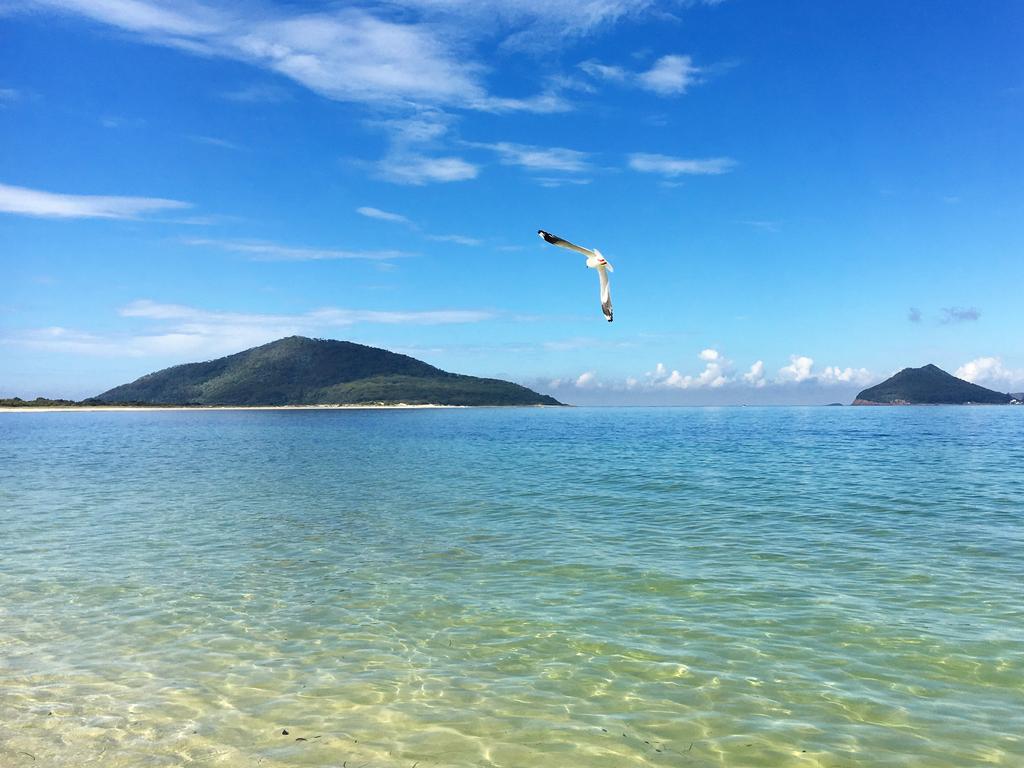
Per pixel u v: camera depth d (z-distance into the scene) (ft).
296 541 72.38
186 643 43.27
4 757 29.45
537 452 192.24
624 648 41.83
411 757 29.45
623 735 31.32
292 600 51.98
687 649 41.50
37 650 42.14
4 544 71.51
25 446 225.35
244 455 187.32
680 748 30.09
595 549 67.56
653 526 78.84
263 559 64.59
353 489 113.50
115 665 39.81
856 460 159.53
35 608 50.14
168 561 64.03
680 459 165.48
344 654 41.32
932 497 98.63
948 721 32.19
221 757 29.50
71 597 52.80
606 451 193.88
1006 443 217.97
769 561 61.98
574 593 53.06
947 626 44.47
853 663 38.99
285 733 31.65
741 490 107.96
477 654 41.19
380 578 57.82
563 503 96.37
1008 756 29.07
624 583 55.57
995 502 93.45
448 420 510.58
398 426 395.14
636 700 34.88
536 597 52.16
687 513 87.20
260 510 92.32
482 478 128.06
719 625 45.52
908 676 37.14
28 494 109.19
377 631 45.27
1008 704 33.78
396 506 95.20
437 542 71.46
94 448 216.13
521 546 69.21
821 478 123.13
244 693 36.01
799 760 29.01
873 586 53.67
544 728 32.04
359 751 29.96
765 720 32.60
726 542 69.97
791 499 98.12
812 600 50.31
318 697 35.50
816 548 66.85
